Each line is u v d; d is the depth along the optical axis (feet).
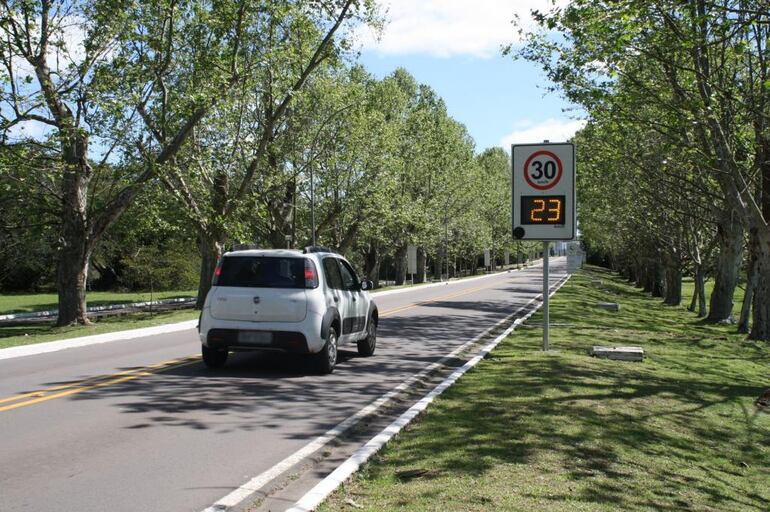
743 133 52.29
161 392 30.04
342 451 21.53
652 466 20.49
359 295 41.37
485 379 32.37
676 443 23.72
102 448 21.01
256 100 100.22
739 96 50.80
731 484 20.36
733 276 85.35
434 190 190.80
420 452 20.13
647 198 99.96
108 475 18.34
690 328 77.82
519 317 75.77
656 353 46.98
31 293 212.43
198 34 77.25
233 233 87.25
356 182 135.64
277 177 103.96
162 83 75.00
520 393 28.84
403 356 43.50
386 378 34.73
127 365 38.27
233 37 79.05
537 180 39.86
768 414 29.94
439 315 77.30
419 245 203.62
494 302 101.14
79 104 70.38
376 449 20.08
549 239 39.93
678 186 76.02
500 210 292.81
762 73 48.42
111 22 69.05
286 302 34.30
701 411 29.04
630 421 25.49
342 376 35.12
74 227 76.79
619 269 330.54
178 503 16.21
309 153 122.83
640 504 16.80
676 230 112.88
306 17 82.84
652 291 171.12
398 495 16.34
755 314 65.10
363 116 123.95
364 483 17.37
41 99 63.82
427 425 23.41
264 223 120.06
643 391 31.50
